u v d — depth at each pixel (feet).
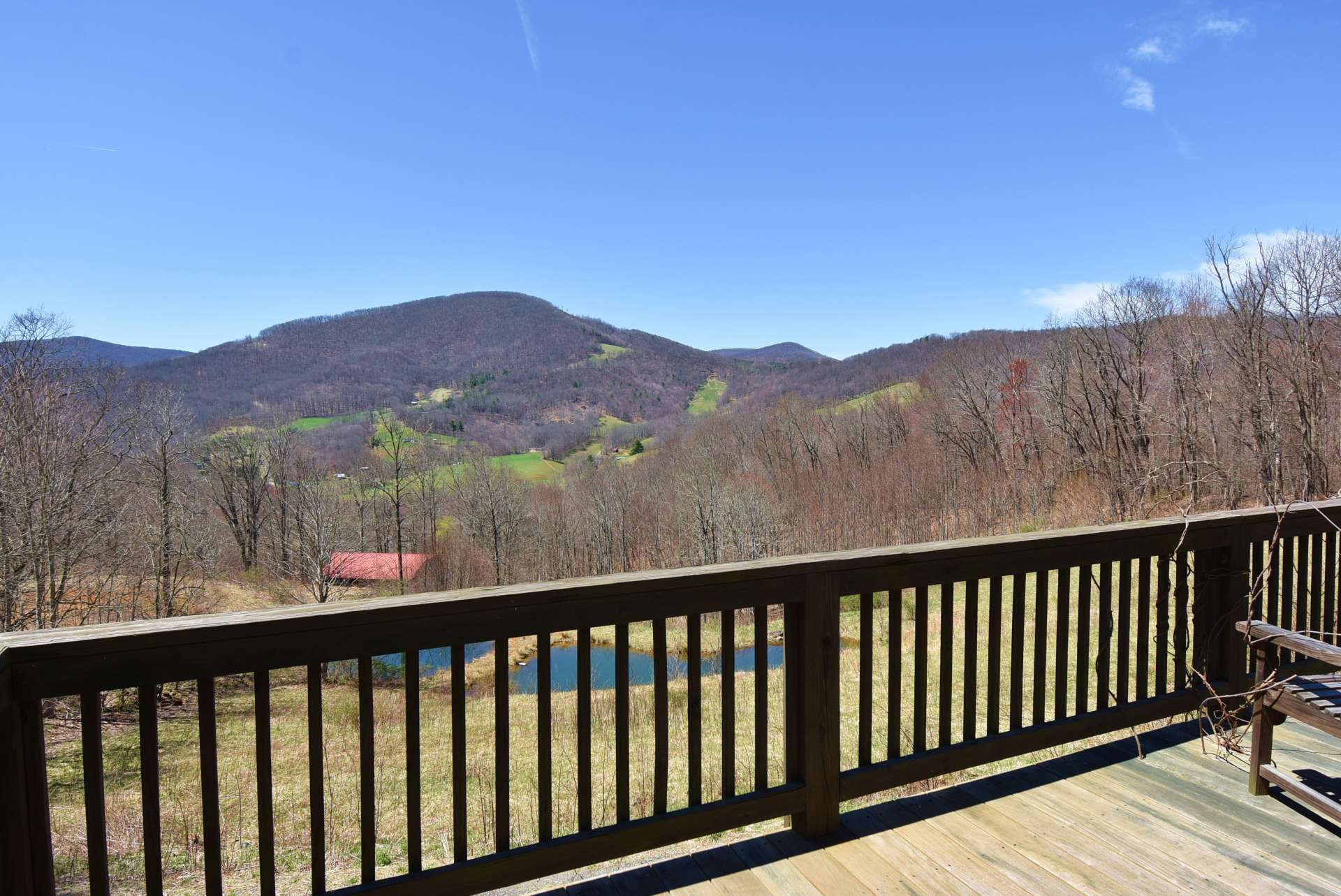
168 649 5.28
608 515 147.84
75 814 28.68
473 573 133.59
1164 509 73.72
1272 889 6.90
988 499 123.24
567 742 32.32
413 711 6.08
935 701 26.61
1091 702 23.21
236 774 34.04
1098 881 7.03
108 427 71.51
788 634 7.84
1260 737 8.66
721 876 7.16
